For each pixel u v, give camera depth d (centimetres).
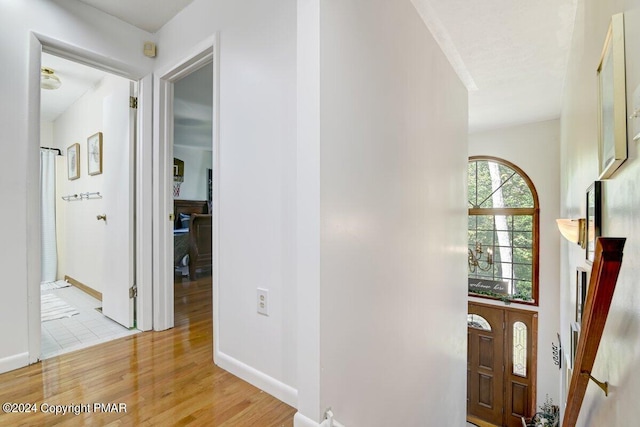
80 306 288
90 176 324
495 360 521
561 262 403
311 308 119
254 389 154
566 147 334
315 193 118
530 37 245
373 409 153
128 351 193
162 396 147
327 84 122
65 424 126
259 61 158
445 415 267
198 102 370
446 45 254
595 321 104
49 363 176
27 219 172
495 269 534
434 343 238
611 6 131
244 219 165
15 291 168
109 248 253
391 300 171
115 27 209
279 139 148
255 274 159
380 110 161
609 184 138
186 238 461
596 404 149
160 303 226
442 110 256
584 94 204
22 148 171
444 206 262
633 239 102
